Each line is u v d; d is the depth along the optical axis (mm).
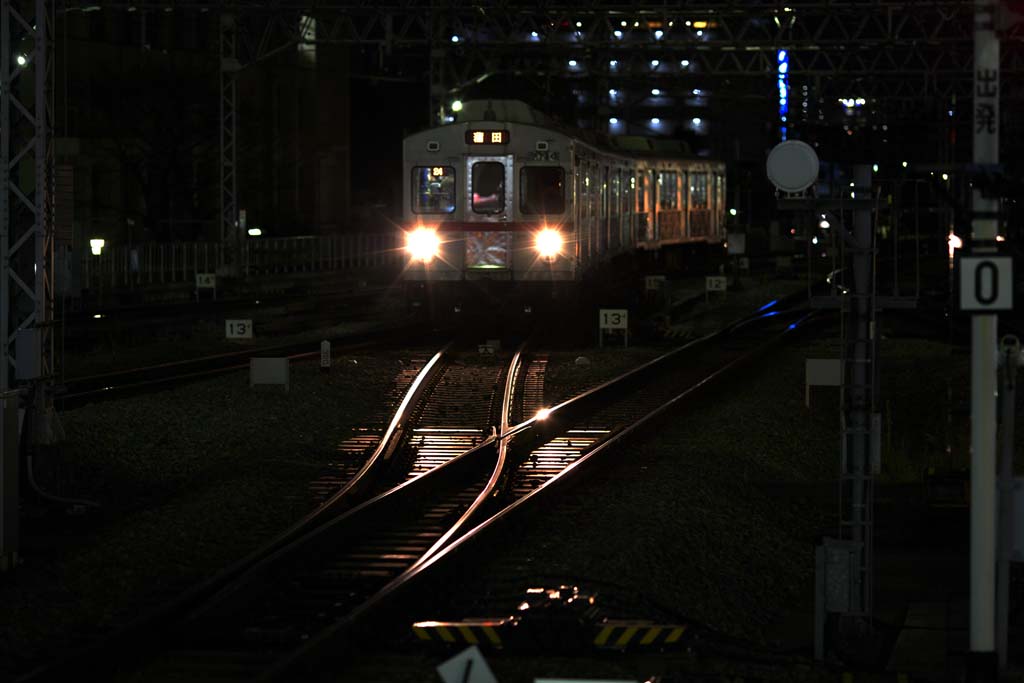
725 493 29281
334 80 142750
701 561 23922
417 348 54938
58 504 27469
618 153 67500
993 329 15664
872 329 20547
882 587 24656
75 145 35062
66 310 65000
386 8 68750
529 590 20656
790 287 93250
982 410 15758
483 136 55969
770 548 26484
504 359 51000
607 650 18375
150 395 40156
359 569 22375
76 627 19391
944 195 16750
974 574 15938
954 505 28344
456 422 38469
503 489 29297
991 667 15875
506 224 56031
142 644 17922
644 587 21438
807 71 89562
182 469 31656
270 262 99938
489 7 69000
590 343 57656
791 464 34406
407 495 27172
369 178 165250
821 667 18547
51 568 22344
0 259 32312
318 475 30828
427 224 56688
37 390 31844
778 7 69688
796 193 20453
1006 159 36219
